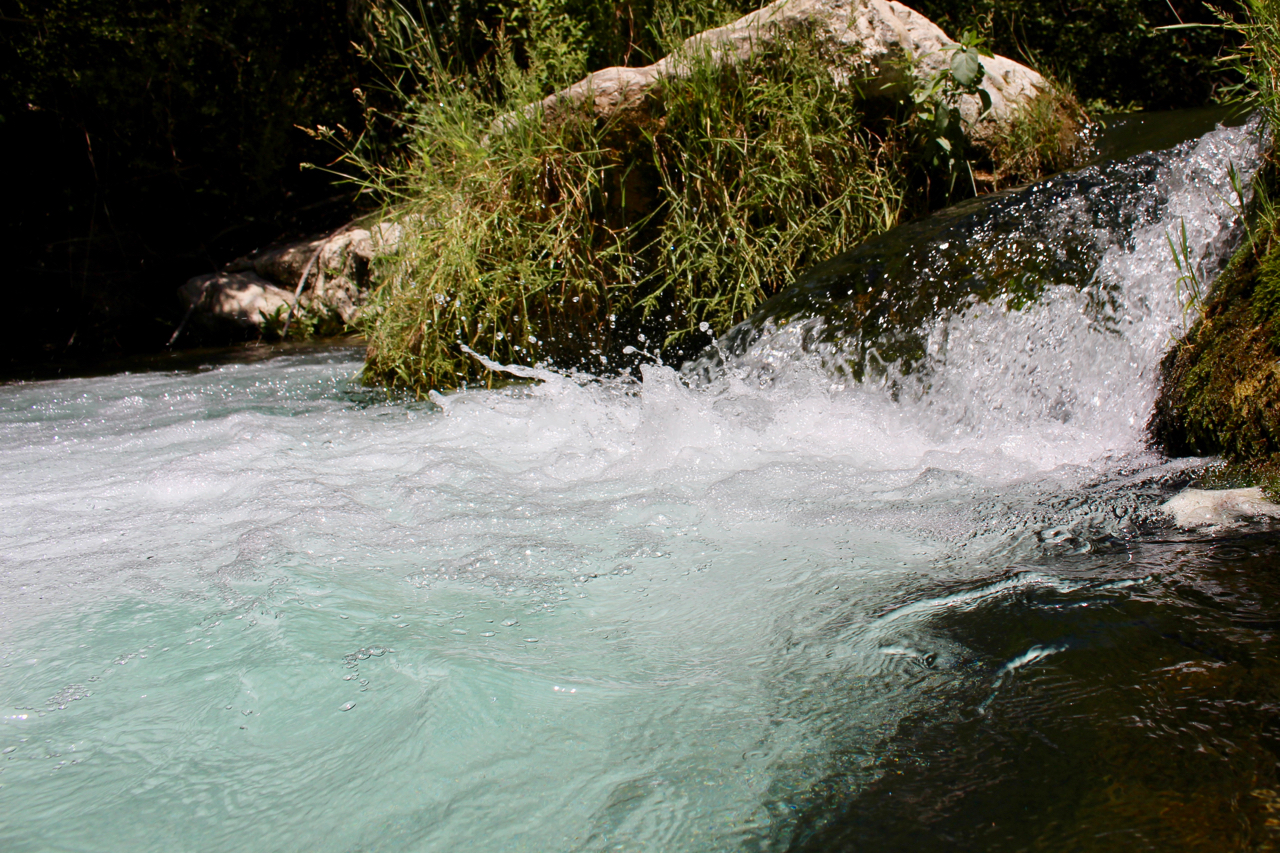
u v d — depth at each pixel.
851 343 3.72
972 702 1.51
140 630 1.97
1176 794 1.22
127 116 8.94
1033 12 7.76
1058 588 1.90
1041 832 1.18
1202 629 1.64
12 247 9.02
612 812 1.31
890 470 2.88
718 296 4.89
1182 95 7.97
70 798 1.41
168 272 9.32
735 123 5.06
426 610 2.05
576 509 2.70
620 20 6.93
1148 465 2.66
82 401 4.79
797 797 1.31
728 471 3.00
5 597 2.17
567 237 4.98
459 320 4.98
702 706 1.59
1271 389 2.50
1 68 8.55
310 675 1.76
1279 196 3.15
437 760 1.47
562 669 1.75
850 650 1.75
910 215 5.18
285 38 9.59
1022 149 5.22
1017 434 3.11
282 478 3.09
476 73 7.24
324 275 7.55
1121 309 3.17
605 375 4.82
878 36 5.02
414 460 3.31
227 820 1.34
